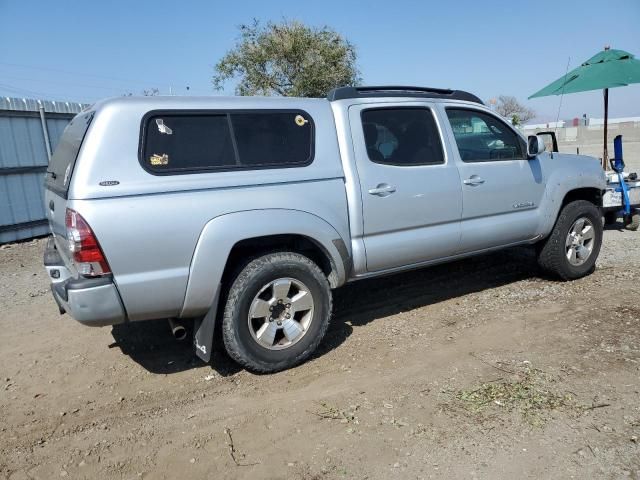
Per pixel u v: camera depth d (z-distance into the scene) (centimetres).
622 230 873
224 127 383
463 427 318
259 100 403
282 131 407
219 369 416
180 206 355
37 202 1038
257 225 378
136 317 358
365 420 331
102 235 333
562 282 590
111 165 339
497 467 281
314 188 410
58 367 431
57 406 371
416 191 463
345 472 284
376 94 461
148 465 300
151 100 361
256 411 351
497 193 518
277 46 2033
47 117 1052
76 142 365
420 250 474
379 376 389
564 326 462
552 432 309
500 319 488
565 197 592
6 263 822
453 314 507
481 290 574
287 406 354
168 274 355
